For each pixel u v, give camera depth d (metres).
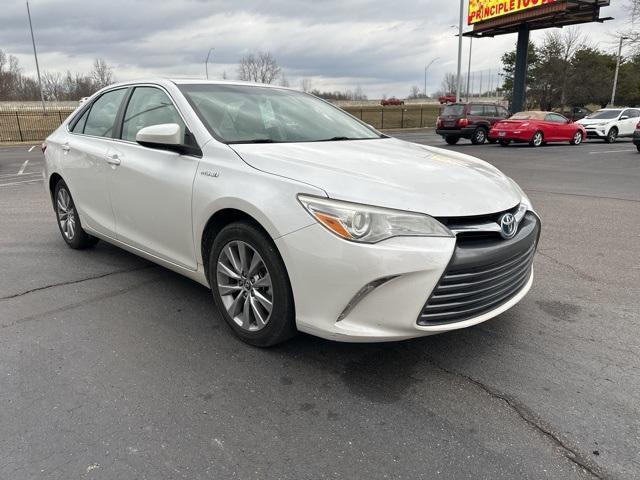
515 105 28.64
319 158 2.96
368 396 2.59
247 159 2.95
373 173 2.74
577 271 4.46
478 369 2.84
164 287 4.04
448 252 2.45
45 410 2.45
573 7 23.95
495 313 2.76
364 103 76.62
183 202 3.21
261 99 3.90
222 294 3.14
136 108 3.91
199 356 2.96
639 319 3.47
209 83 3.84
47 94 71.88
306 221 2.53
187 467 2.09
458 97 28.42
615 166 12.52
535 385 2.68
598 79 43.00
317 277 2.52
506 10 26.95
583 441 2.25
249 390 2.63
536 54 48.44
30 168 12.73
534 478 2.04
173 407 2.48
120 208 3.91
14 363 2.88
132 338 3.18
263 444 2.23
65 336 3.21
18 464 2.09
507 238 2.71
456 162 3.32
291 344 3.10
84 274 4.33
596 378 2.74
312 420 2.40
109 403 2.51
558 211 7.06
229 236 2.96
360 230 2.42
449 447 2.22
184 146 3.23
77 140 4.50
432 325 2.54
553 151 17.11
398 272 2.39
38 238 5.50
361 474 2.06
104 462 2.11
